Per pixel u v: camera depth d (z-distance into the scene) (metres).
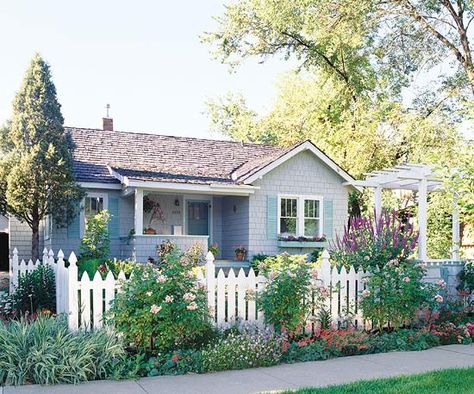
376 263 10.68
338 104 28.81
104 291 8.86
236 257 19.77
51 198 16.36
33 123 16.38
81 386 7.23
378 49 25.22
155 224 20.56
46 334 7.87
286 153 20.22
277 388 7.16
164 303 8.09
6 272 21.88
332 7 22.91
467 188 8.87
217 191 19.19
